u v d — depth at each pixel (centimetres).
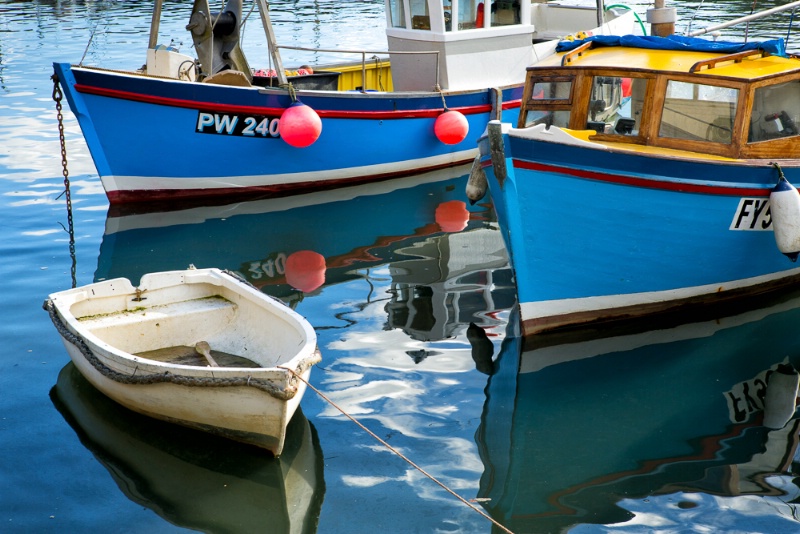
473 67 1264
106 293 703
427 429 617
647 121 762
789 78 752
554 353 734
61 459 585
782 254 817
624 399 657
